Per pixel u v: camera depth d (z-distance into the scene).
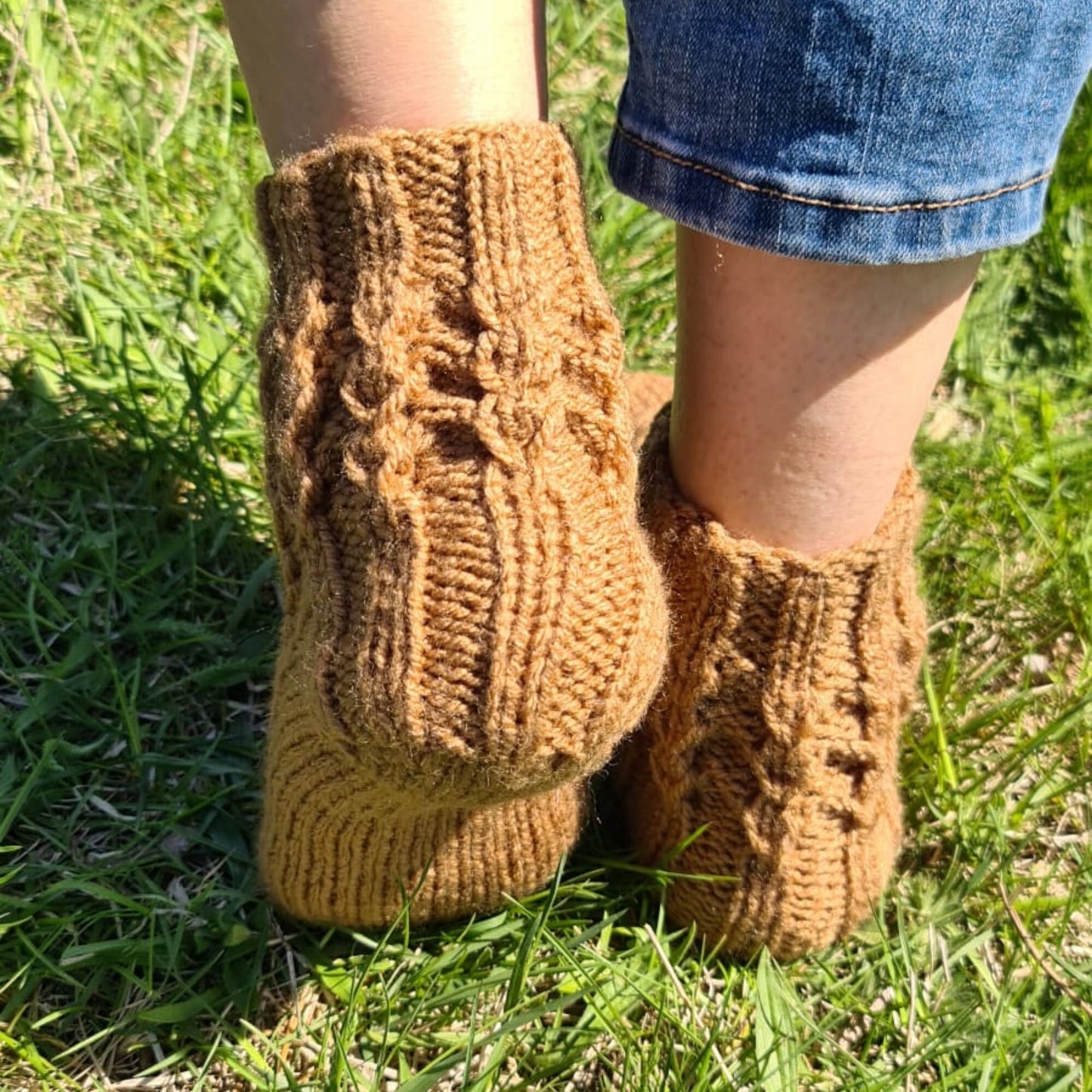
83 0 2.42
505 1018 1.20
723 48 0.94
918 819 1.52
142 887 1.33
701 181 1.00
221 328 1.97
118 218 2.03
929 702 1.55
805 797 1.23
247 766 1.47
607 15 2.76
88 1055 1.21
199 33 2.46
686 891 1.33
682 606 1.23
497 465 0.90
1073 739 1.63
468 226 0.88
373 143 0.87
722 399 1.13
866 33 0.89
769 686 1.20
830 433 1.10
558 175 0.92
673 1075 1.21
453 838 1.20
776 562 1.16
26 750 1.39
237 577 1.67
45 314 1.93
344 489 0.95
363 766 0.99
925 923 1.40
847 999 1.32
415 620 0.91
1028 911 1.41
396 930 1.32
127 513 1.70
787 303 1.04
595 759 0.99
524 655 0.90
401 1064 1.21
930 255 0.99
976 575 1.80
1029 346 2.31
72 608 1.58
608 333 0.94
